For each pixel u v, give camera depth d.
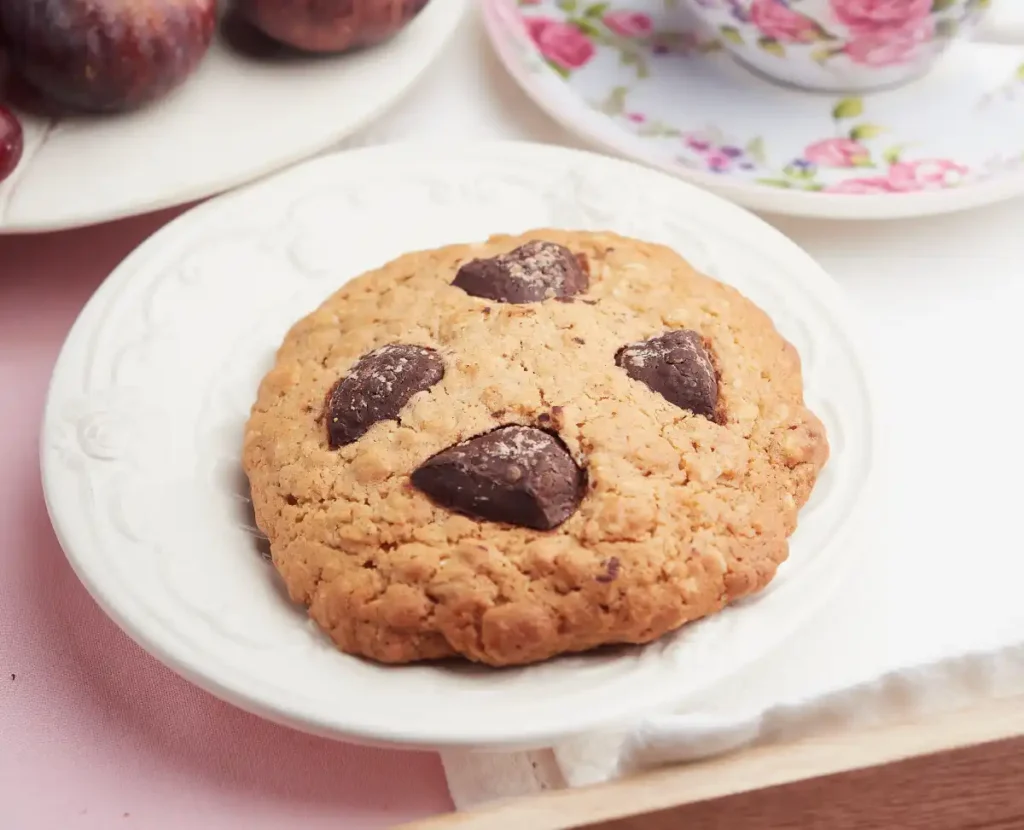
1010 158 0.44
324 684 0.33
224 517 0.36
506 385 0.35
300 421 0.36
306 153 0.43
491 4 0.48
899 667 0.30
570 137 0.45
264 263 0.41
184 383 0.38
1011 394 0.39
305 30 0.44
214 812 0.33
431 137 0.45
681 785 0.28
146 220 0.43
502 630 0.33
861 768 0.28
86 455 0.36
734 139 0.45
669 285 0.38
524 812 0.28
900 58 0.45
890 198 0.42
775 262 0.40
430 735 0.32
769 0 0.44
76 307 0.41
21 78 0.43
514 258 0.38
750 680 0.34
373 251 0.41
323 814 0.33
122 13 0.41
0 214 0.40
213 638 0.33
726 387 0.36
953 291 0.41
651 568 0.33
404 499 0.34
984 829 0.29
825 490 0.36
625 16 0.48
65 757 0.34
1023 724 0.29
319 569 0.34
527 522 0.34
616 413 0.35
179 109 0.43
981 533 0.36
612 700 0.32
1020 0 0.47
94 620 0.36
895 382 0.39
